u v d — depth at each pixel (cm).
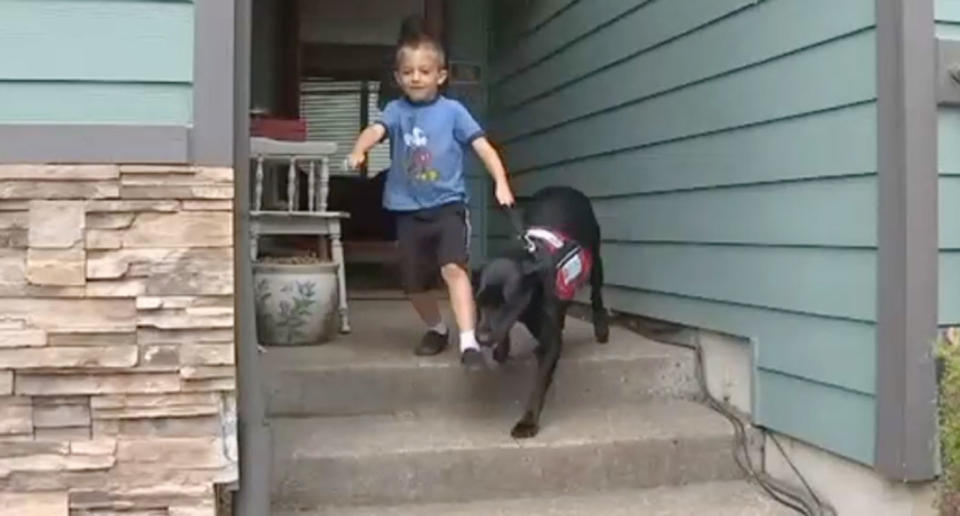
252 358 230
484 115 580
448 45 570
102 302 211
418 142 322
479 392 319
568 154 461
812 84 272
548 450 284
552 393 328
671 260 362
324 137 596
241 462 227
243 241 228
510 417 311
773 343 296
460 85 574
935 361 239
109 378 212
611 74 412
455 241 319
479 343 285
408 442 281
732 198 317
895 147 240
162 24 216
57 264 208
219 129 216
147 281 212
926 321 239
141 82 215
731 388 325
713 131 329
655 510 270
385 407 311
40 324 208
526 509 271
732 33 315
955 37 244
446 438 286
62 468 210
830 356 268
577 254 307
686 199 349
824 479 276
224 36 217
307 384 305
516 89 534
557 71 473
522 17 521
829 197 266
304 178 465
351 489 271
